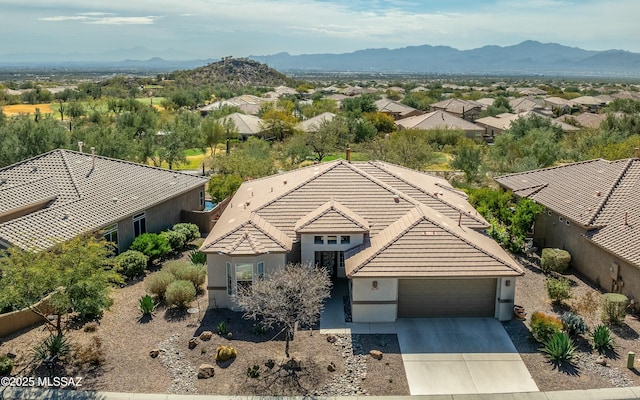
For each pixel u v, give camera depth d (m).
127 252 26.28
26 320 20.61
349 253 23.52
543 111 98.44
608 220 25.95
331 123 67.44
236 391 16.80
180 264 25.67
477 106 107.12
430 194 27.95
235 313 22.38
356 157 62.16
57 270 17.77
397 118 100.31
